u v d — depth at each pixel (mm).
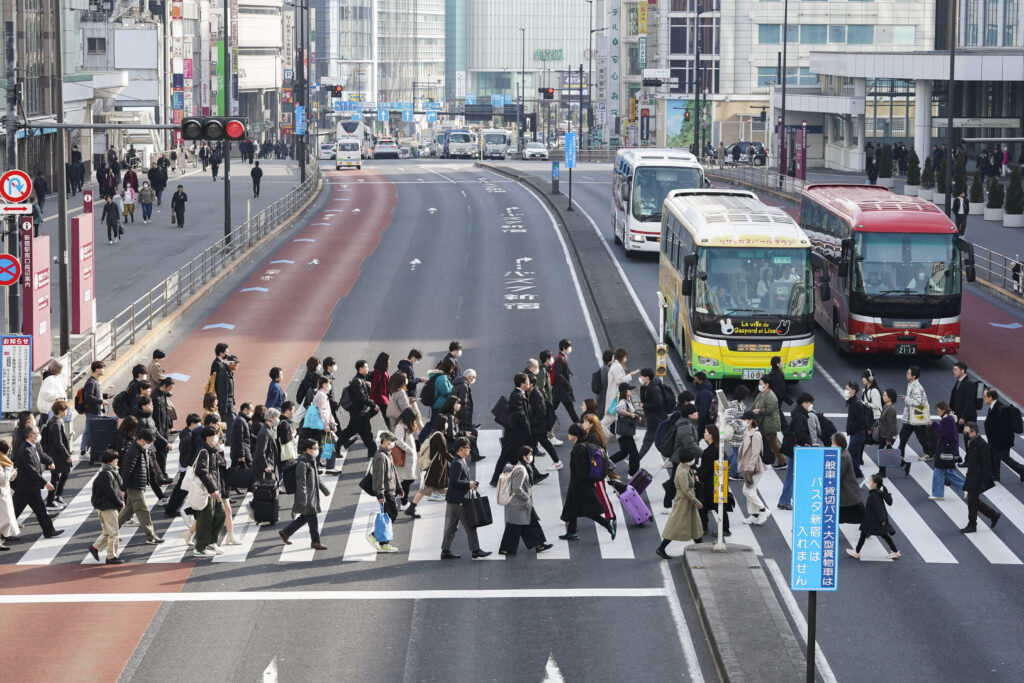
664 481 69562
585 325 106875
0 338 76812
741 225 88125
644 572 56875
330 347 98500
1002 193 163000
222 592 54312
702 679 45625
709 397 74812
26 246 84562
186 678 45562
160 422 71562
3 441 59750
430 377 73438
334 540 61031
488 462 73562
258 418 65375
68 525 63125
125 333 98562
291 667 46500
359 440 78188
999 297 120938
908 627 50688
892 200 101125
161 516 64688
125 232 150250
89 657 47344
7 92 86312
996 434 68938
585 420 64438
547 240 151875
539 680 45438
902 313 93562
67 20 197125
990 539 61312
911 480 70625
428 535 61875
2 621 50906
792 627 50656
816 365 96312
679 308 93750
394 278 126750
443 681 45344
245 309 112625
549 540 61125
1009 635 49906
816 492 41344
